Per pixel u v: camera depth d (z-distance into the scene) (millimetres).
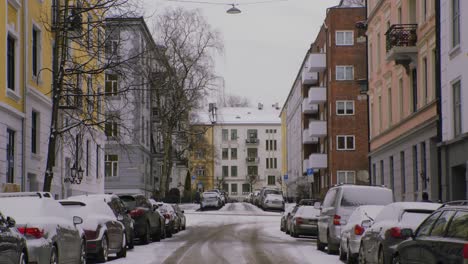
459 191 25781
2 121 24062
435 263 10133
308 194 68688
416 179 31438
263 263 17688
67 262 14008
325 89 60281
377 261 13734
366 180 52594
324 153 60750
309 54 62531
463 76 24359
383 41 37188
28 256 11812
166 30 48562
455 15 25656
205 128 54188
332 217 20094
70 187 33344
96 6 22844
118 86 30484
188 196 79125
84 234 15812
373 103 40469
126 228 21312
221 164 126188
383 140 37531
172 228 30203
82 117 31375
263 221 46594
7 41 24984
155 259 18859
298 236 29656
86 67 26375
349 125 57094
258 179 125812
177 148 63906
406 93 32594
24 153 26672
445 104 26484
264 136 127312
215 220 47594
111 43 24578
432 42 28547
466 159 24062
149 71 43594
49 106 30250
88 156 37719
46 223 12805
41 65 28969
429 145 28891
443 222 10492
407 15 32031
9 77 25453
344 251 18141
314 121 60156
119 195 24797
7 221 10977
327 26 59188
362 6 61156
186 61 48938
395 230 13000
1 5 23953
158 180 68188
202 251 21672
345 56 57438
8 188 23250
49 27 26656
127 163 53781
